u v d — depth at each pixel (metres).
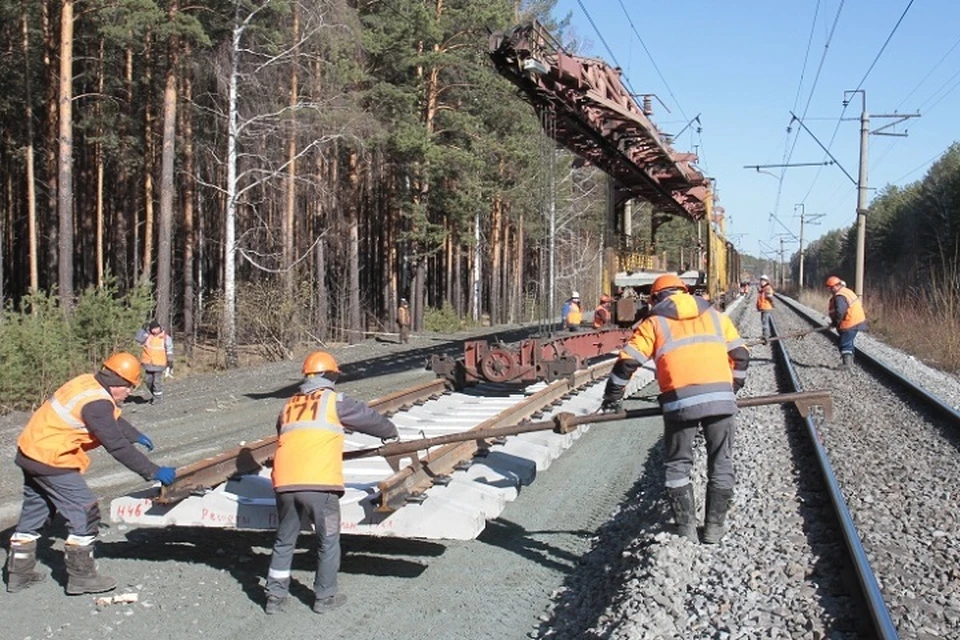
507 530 7.34
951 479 8.29
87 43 29.19
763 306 31.20
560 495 8.41
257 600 5.75
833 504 6.82
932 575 5.54
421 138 30.39
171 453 10.62
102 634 5.14
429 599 5.79
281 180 30.03
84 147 32.88
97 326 18.53
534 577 6.21
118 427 5.71
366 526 5.98
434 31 29.38
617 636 4.60
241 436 11.91
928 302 26.91
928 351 23.98
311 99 26.86
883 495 7.66
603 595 5.63
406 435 9.01
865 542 6.23
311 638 5.13
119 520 6.41
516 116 36.22
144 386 17.91
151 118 29.16
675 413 5.89
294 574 6.30
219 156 31.78
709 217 20.59
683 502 6.10
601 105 12.25
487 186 37.16
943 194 57.75
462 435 6.03
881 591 5.24
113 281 19.73
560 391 11.75
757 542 6.20
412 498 6.00
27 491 5.88
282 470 5.48
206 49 25.55
